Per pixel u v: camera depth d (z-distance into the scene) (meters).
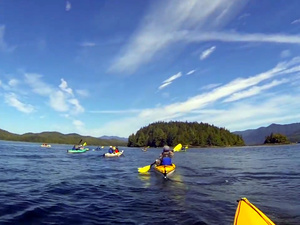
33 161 25.66
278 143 133.88
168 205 8.50
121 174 16.58
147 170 17.28
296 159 31.48
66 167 20.91
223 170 19.31
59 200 9.00
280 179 14.48
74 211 7.66
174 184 12.74
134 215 7.38
